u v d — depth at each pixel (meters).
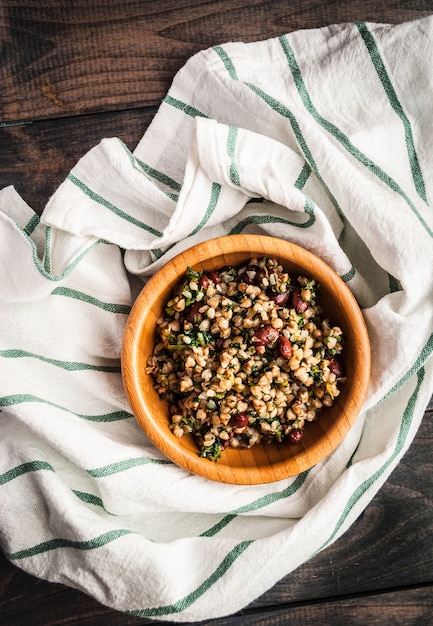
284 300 0.52
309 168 0.54
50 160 0.57
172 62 0.57
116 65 0.57
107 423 0.55
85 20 0.57
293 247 0.50
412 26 0.54
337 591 0.58
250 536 0.55
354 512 0.53
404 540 0.58
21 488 0.53
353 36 0.55
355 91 0.55
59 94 0.57
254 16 0.57
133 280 0.56
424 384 0.53
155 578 0.52
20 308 0.54
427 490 0.58
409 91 0.54
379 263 0.53
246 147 0.52
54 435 0.52
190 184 0.52
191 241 0.55
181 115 0.55
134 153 0.55
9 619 0.57
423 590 0.58
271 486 0.54
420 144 0.55
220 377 0.50
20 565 0.53
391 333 0.52
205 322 0.51
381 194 0.53
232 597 0.52
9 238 0.52
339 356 0.53
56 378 0.55
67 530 0.52
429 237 0.52
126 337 0.49
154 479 0.53
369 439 0.55
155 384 0.53
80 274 0.54
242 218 0.54
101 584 0.53
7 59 0.57
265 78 0.55
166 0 0.57
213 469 0.50
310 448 0.51
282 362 0.51
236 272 0.53
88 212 0.54
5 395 0.52
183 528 0.56
